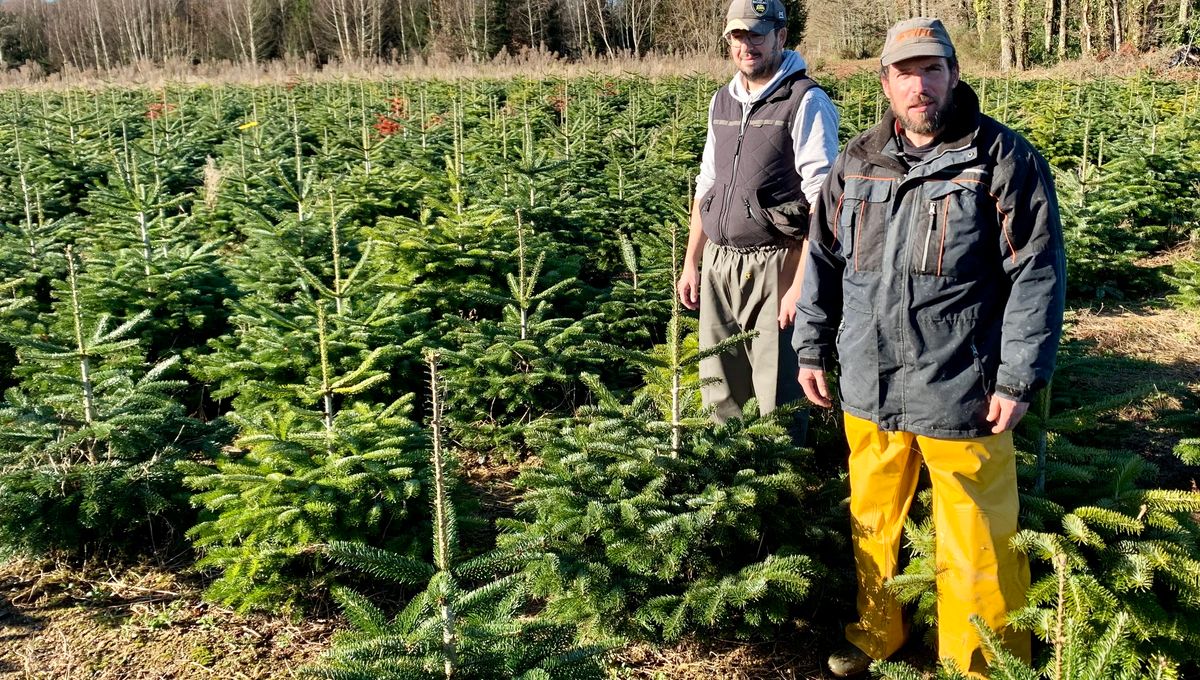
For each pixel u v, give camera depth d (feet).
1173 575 10.31
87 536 14.43
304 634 12.66
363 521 13.19
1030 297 9.27
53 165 41.60
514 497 16.53
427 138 43.04
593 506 11.62
